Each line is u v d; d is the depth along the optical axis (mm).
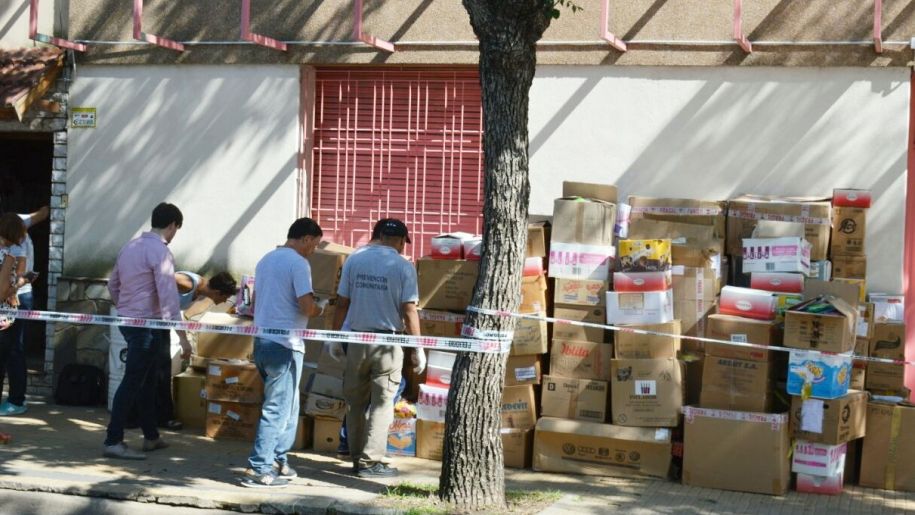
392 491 11008
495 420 10438
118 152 16125
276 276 11469
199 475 11742
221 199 15602
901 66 12734
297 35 15203
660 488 11625
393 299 11727
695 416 11695
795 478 11711
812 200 12711
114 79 16156
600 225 12438
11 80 15938
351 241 15422
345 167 15445
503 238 10250
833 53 12969
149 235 12414
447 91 14977
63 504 10922
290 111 15250
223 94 15586
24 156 18719
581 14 13961
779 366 11914
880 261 12797
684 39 13531
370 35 14852
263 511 10586
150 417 12867
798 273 11977
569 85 14039
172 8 15758
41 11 16531
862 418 11742
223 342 14297
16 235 13578
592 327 12336
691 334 12391
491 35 9992
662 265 12062
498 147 10211
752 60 13250
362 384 11875
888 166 12797
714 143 13461
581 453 12211
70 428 14094
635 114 13773
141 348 12336
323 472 12102
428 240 15094
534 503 10672
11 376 14867
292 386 11422
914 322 13070
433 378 12992
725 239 12750
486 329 10320
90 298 16156
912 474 11672
